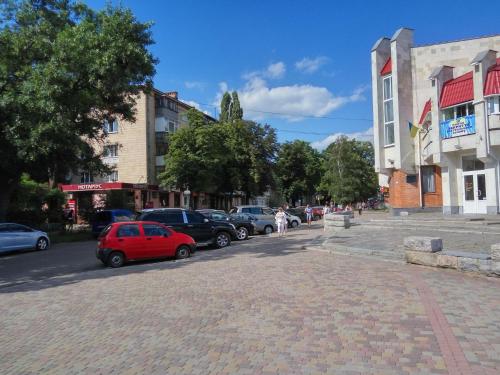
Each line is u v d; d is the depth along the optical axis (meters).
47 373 5.27
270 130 50.38
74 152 24.39
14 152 22.52
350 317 6.86
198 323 7.05
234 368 5.11
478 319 6.40
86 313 8.13
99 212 29.16
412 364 4.93
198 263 14.07
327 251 15.07
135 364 5.40
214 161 41.00
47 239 23.08
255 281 10.19
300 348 5.65
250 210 30.28
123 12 21.98
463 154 26.78
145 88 23.88
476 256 9.66
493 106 23.97
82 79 21.62
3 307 9.16
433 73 27.42
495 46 28.34
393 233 18.77
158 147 47.06
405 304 7.41
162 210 19.64
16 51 20.97
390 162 31.38
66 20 24.27
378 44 32.25
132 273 12.85
